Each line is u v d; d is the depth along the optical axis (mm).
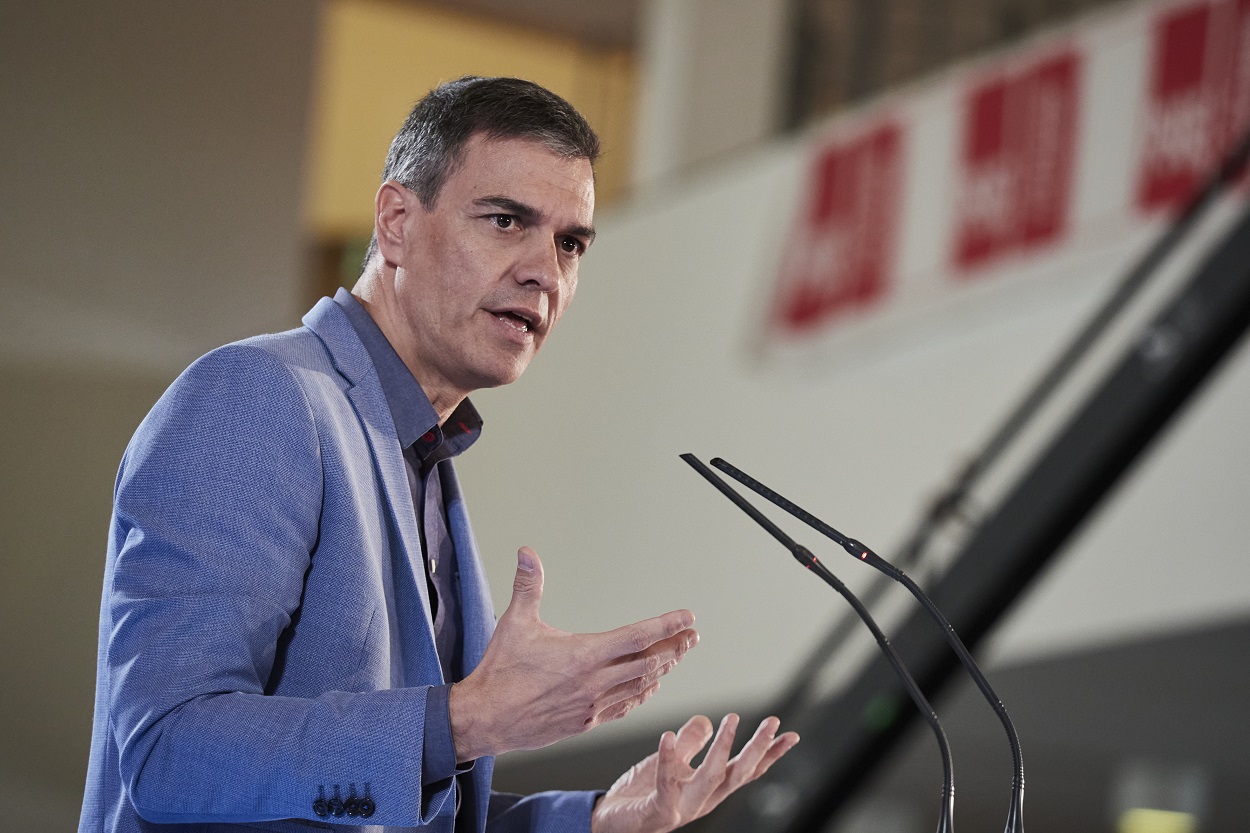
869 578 13734
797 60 17562
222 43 15594
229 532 3006
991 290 14070
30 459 14562
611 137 18484
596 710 2926
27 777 14000
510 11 17797
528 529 16125
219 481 3043
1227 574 11930
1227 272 7113
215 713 2818
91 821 3180
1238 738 12328
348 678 3150
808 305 15344
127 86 15172
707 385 15688
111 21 15172
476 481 16625
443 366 3604
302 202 15867
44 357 14672
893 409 14461
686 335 16016
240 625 2947
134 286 15047
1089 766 13266
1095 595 12867
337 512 3229
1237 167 9562
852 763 7633
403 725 2836
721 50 17469
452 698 2873
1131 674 12883
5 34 14766
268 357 3252
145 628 2908
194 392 3156
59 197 14844
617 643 2854
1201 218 9719
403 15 18062
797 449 15008
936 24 17609
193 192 15359
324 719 2840
